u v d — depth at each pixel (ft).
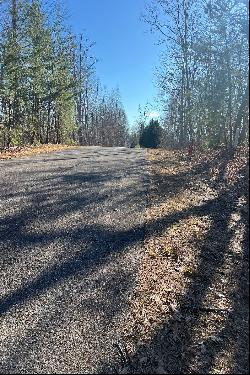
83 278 16.35
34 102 86.63
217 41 52.85
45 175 37.04
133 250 19.40
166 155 63.46
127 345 12.16
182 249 19.74
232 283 16.48
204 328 13.28
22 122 82.74
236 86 52.47
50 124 107.65
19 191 29.89
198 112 61.77
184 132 76.89
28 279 16.16
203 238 21.40
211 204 28.37
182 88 74.08
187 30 71.26
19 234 20.99
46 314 13.67
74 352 11.76
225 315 14.11
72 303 14.39
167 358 11.68
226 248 20.10
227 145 55.83
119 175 38.58
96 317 13.55
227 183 34.99
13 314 13.65
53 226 22.40
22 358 11.48
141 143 142.51
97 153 67.00
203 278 16.81
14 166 43.16
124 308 14.15
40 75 81.51
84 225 22.75
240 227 23.34
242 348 12.41
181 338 12.66
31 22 73.72
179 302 14.75
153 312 13.99
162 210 26.37
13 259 18.01
